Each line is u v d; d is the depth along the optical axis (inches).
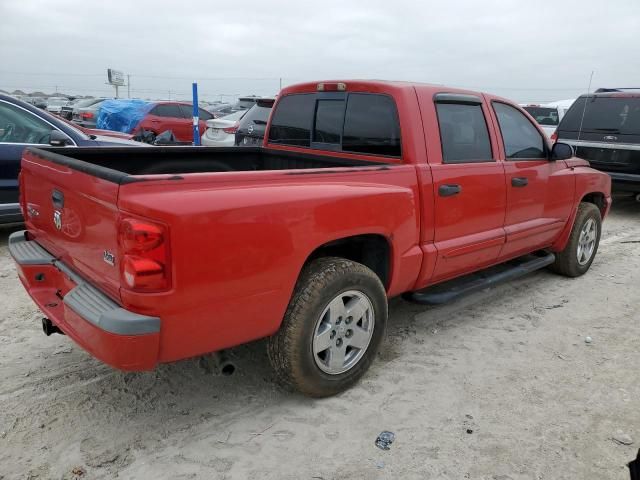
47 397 126.3
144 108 589.3
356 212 121.3
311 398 130.0
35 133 241.0
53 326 124.6
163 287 94.0
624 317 184.7
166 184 94.6
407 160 141.7
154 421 119.5
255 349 152.5
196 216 94.8
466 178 152.5
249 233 102.4
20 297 183.5
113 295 99.8
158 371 139.6
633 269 241.0
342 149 162.2
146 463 106.4
